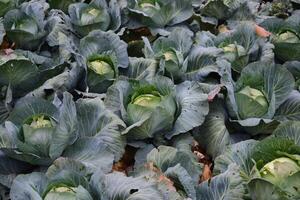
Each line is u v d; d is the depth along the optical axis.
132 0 4.39
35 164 3.44
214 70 3.91
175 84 3.98
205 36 4.21
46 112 3.48
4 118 3.84
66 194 3.11
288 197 3.12
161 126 3.57
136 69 4.03
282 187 3.16
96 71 3.86
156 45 4.11
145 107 3.49
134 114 3.53
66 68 3.96
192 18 4.53
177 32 4.12
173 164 3.40
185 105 3.67
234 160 3.39
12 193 3.19
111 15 4.37
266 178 3.19
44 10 4.45
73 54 4.05
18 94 3.93
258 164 3.29
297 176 3.14
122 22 4.41
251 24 4.24
